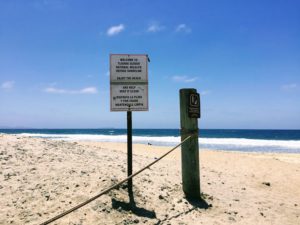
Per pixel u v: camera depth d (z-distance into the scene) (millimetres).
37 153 5113
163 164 6500
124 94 3936
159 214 3578
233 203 4332
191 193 4199
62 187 3777
